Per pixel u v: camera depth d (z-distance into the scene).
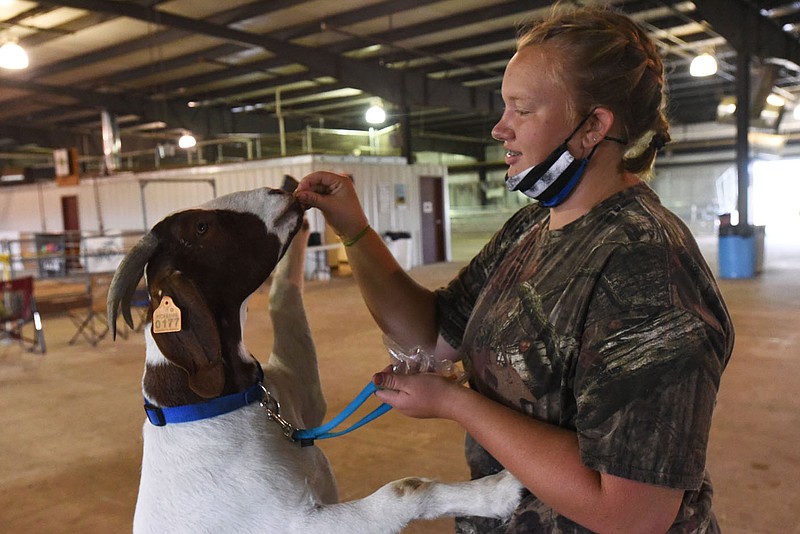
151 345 1.33
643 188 1.18
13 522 3.38
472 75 15.38
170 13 10.27
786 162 26.05
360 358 6.32
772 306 7.80
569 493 1.00
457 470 3.69
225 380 1.33
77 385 5.95
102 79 14.49
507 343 1.18
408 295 1.62
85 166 21.09
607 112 1.14
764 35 10.73
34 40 11.72
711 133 22.05
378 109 13.96
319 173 1.60
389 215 14.39
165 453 1.28
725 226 10.40
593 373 1.02
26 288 7.27
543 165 1.17
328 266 13.09
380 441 4.16
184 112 16.53
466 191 26.77
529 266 1.23
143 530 1.28
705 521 1.12
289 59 12.08
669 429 0.94
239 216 1.43
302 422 1.58
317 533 1.21
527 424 1.07
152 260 1.38
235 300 1.40
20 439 4.59
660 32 11.66
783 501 3.11
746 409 4.35
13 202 20.73
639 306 1.00
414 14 10.98
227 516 1.22
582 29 1.14
